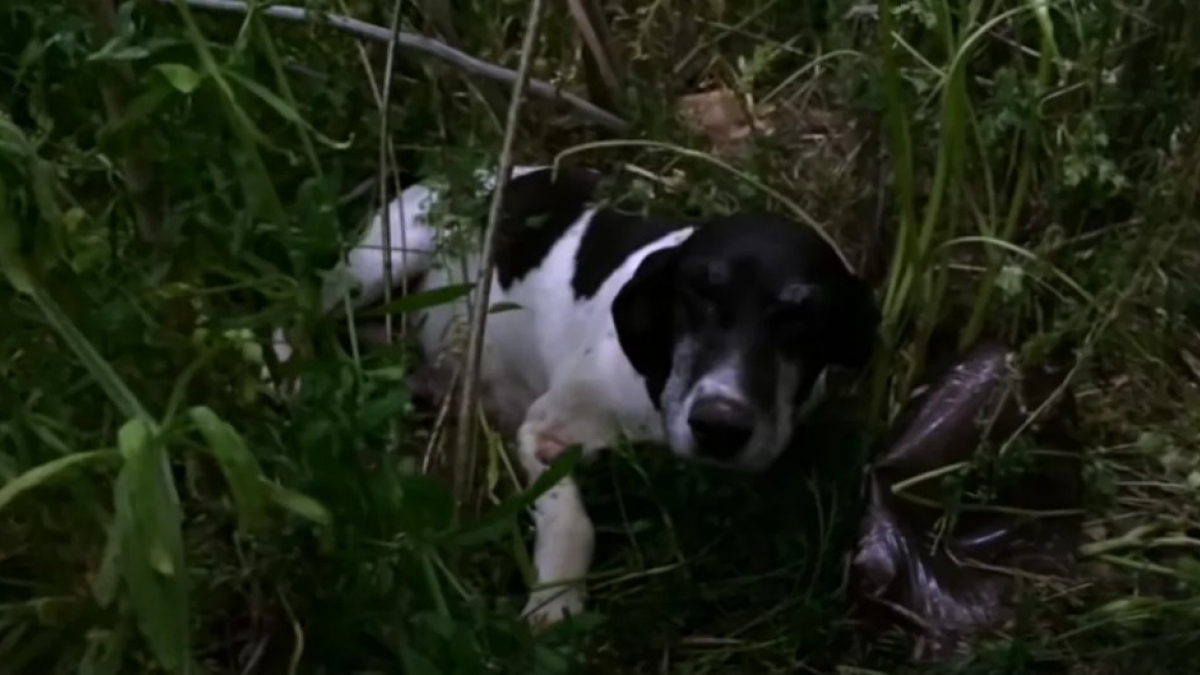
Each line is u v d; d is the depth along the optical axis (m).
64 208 1.38
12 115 1.48
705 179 2.20
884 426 1.99
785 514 1.88
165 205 1.38
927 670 1.71
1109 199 2.13
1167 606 1.74
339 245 1.49
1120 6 2.05
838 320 1.83
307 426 1.34
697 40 2.57
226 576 1.39
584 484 1.94
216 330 1.32
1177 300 2.13
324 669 1.45
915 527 1.88
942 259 1.98
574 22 2.36
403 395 1.37
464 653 1.36
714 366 1.76
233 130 1.36
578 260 2.04
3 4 1.42
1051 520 1.94
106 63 1.30
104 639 1.16
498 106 2.24
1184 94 2.13
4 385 1.19
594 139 2.33
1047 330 2.12
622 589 1.84
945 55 2.15
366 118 1.96
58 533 1.25
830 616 1.78
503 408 2.15
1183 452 2.08
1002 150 2.16
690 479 1.90
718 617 1.83
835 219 2.18
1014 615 1.79
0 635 1.29
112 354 1.26
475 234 1.93
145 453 0.99
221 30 1.87
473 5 2.32
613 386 1.92
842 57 2.16
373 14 2.21
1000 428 1.96
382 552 1.39
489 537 1.40
